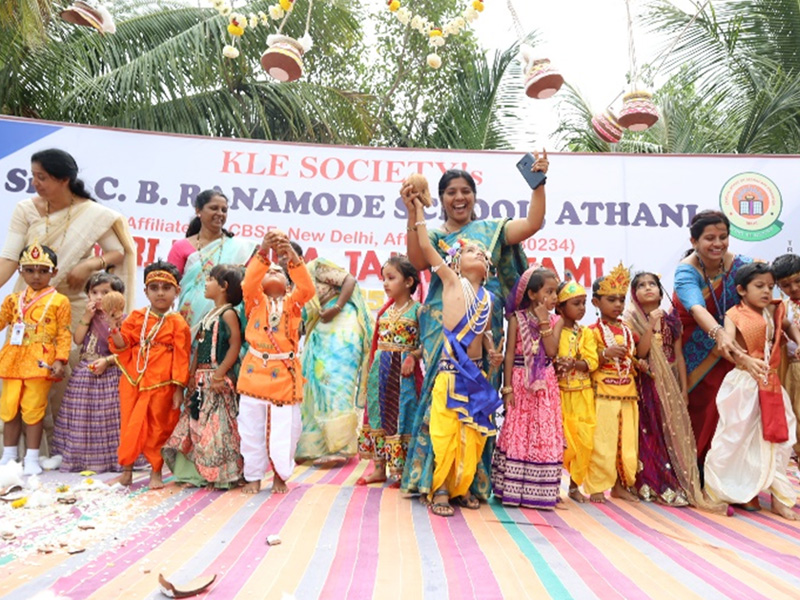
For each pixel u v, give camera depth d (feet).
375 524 11.28
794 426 13.75
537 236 24.18
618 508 13.73
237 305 15.02
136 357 14.35
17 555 9.19
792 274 14.93
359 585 8.11
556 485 13.19
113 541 9.95
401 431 14.42
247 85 35.27
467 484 12.57
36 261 16.21
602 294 14.73
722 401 13.92
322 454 18.49
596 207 24.23
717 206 24.09
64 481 14.87
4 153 23.59
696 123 37.70
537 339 13.67
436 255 12.88
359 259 24.23
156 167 24.25
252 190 24.38
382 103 44.47
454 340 12.66
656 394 14.66
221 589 7.88
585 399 14.30
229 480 13.94
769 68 34.14
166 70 32.37
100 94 31.91
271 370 13.60
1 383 16.53
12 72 30.68
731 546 10.73
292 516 11.71
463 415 12.29
